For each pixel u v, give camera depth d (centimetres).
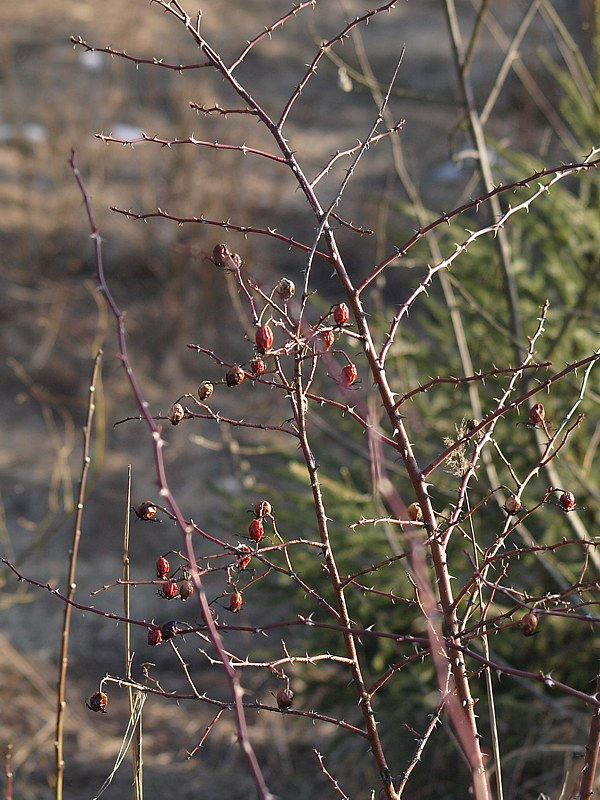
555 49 1095
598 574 334
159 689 188
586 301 427
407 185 404
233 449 402
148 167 970
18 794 404
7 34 1229
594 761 200
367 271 880
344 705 386
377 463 182
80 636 539
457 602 188
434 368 438
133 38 1237
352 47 1385
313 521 387
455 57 362
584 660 380
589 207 452
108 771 428
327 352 181
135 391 155
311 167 1055
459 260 441
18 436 715
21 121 1034
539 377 371
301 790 412
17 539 611
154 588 575
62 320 806
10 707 468
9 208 900
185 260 837
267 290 573
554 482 324
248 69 1294
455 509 193
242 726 141
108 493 654
